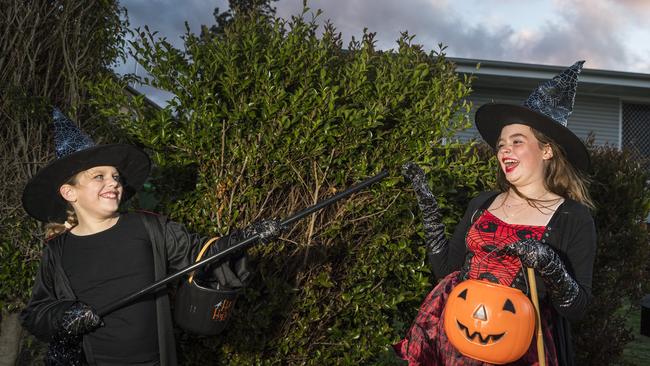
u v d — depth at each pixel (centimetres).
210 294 256
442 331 266
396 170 350
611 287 463
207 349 340
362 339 350
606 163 468
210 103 336
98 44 400
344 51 380
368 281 349
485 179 377
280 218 352
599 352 452
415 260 368
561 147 266
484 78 1150
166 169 351
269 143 333
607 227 462
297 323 346
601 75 1165
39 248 375
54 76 394
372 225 354
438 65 364
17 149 372
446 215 379
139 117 334
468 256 271
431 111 349
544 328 247
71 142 278
